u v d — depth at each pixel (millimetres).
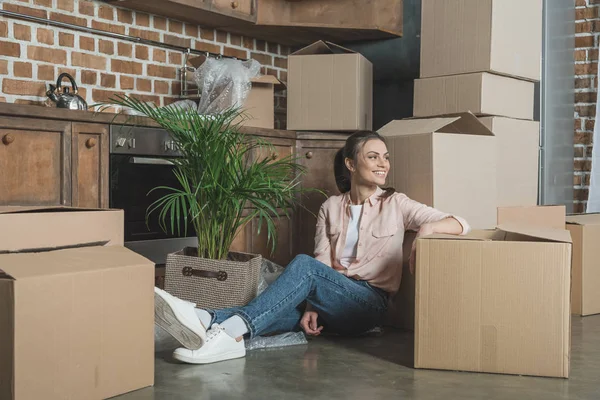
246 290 2635
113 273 1922
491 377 2197
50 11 3439
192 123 2719
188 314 2262
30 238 1980
